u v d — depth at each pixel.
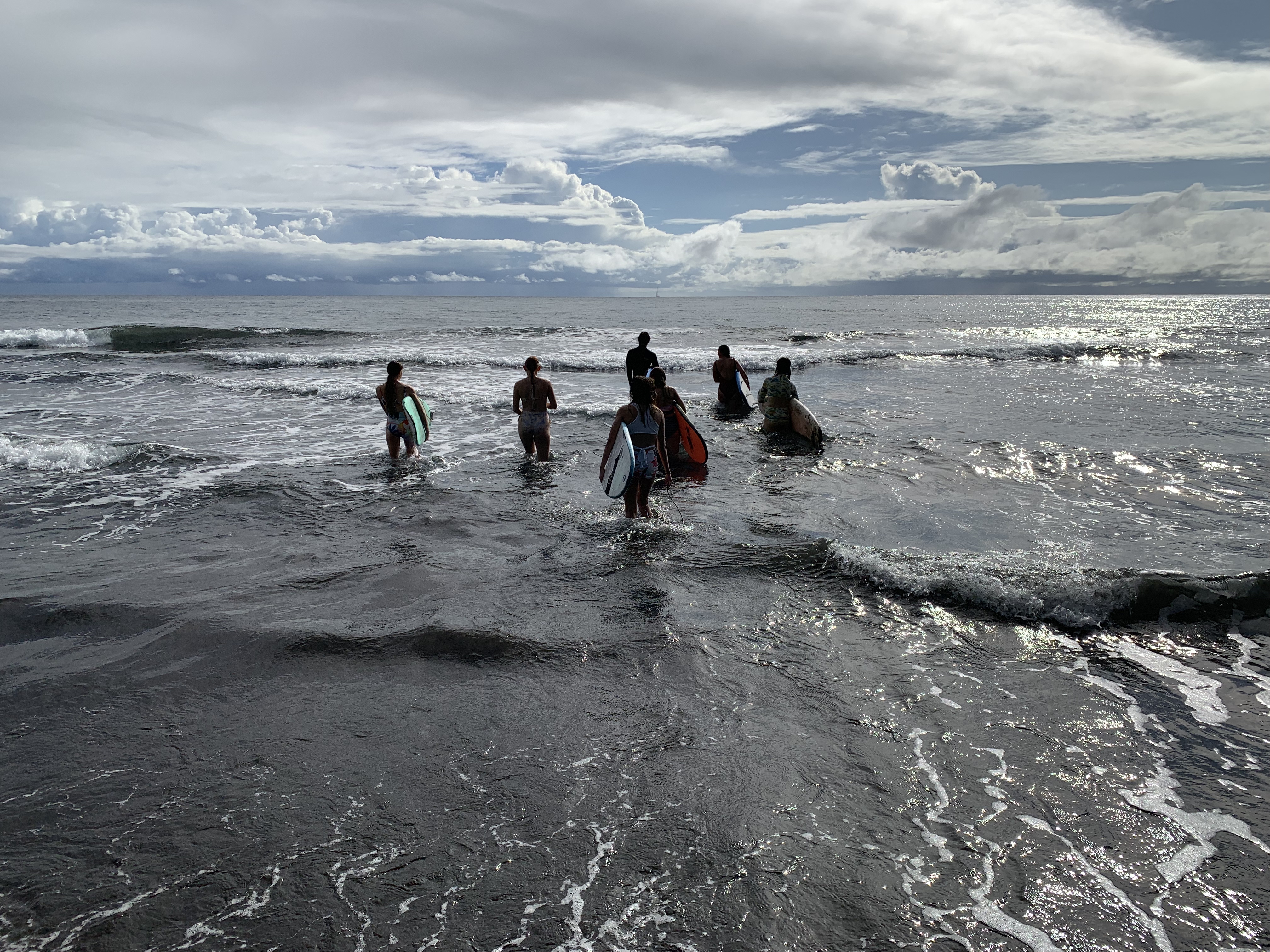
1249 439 11.34
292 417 13.97
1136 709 4.20
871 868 2.99
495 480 9.38
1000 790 3.50
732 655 4.84
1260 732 3.97
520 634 5.08
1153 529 7.22
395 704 4.27
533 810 3.35
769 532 7.21
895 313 62.69
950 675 4.59
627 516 7.81
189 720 4.09
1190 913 2.76
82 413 14.10
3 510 7.97
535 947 2.60
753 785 3.53
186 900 2.82
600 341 30.92
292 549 6.86
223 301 92.81
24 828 3.22
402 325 40.88
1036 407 14.52
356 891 2.87
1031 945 2.61
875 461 10.23
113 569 6.33
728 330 37.56
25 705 4.22
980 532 7.18
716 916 2.75
